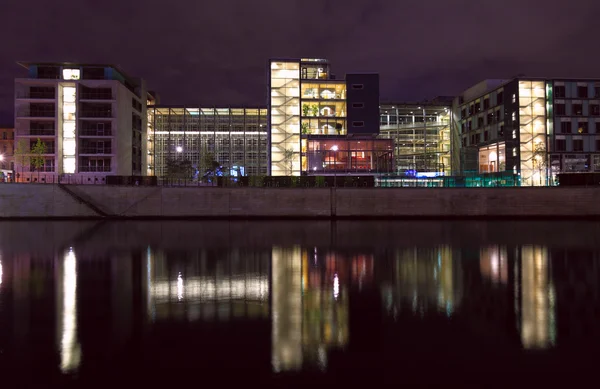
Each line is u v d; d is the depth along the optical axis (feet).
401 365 28.45
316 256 75.87
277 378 26.53
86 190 165.68
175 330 35.37
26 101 220.64
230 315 39.73
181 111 292.40
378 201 168.96
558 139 232.53
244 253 79.51
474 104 277.85
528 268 63.98
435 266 65.77
